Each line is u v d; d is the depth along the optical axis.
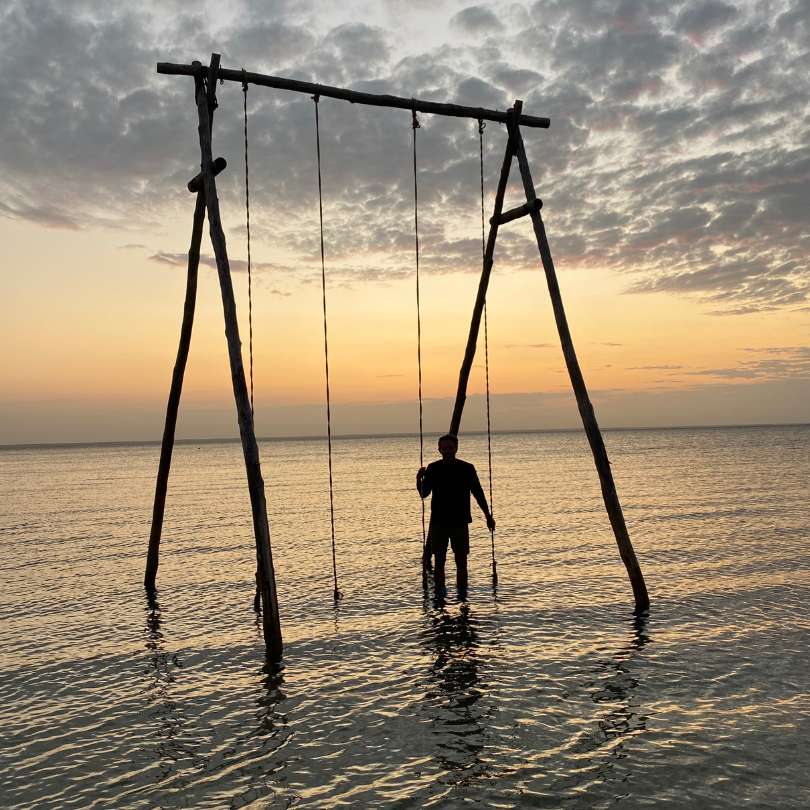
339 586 11.01
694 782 4.44
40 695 6.48
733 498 24.84
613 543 14.85
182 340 10.76
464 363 11.49
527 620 8.56
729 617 8.55
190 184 9.70
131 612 9.70
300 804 4.31
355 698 6.09
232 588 11.18
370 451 139.12
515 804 4.23
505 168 10.73
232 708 5.97
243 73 8.65
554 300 9.66
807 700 5.80
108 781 4.70
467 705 5.83
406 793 4.41
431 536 10.05
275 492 34.84
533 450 113.62
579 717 5.52
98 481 47.97
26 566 13.72
